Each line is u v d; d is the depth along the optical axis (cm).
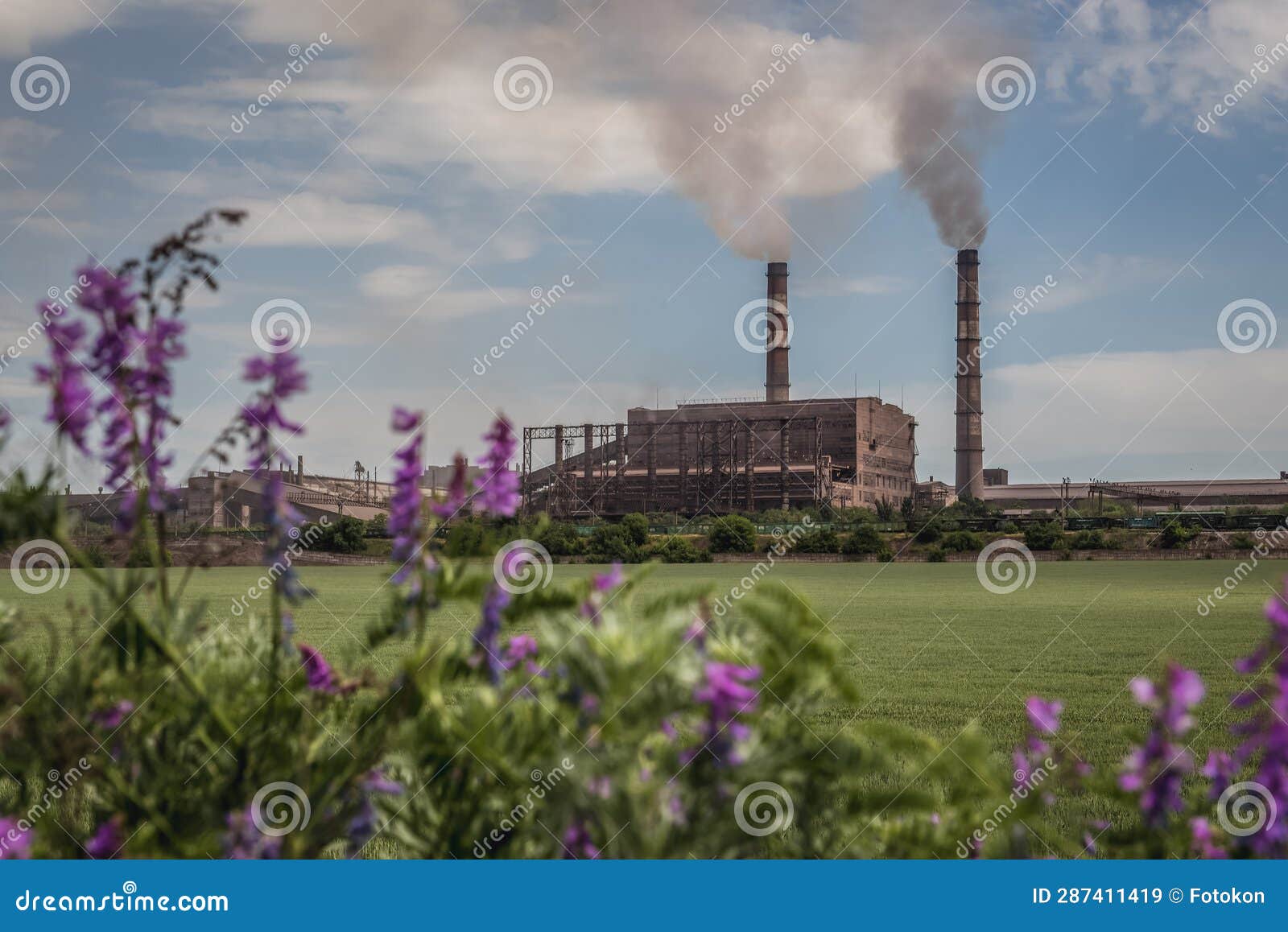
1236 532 9569
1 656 406
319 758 414
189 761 411
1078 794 490
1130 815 666
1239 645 2658
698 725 373
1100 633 3052
